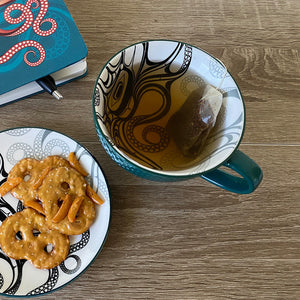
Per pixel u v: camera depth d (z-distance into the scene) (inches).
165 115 16.9
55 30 17.7
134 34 19.6
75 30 17.8
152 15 19.9
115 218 17.5
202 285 17.1
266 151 18.6
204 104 15.6
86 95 18.7
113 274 16.9
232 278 17.2
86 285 16.7
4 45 17.3
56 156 17.4
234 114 15.4
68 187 17.3
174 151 16.4
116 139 16.0
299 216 18.0
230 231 17.7
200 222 17.7
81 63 18.0
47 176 17.0
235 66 19.6
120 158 14.6
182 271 17.1
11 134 17.4
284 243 17.6
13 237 16.4
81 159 17.4
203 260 17.3
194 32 19.9
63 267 16.3
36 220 16.6
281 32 20.3
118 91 16.3
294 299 17.1
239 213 17.9
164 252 17.2
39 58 17.4
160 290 16.9
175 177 14.4
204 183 18.1
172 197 17.9
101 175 17.1
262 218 17.9
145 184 17.9
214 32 20.0
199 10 20.2
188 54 16.3
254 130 18.8
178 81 16.9
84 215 16.7
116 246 17.1
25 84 17.2
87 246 16.6
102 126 14.8
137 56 16.1
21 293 15.8
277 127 18.9
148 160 16.1
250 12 20.5
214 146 15.7
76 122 18.4
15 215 16.6
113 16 19.7
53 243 16.4
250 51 19.9
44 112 18.3
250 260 17.4
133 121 16.8
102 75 15.3
